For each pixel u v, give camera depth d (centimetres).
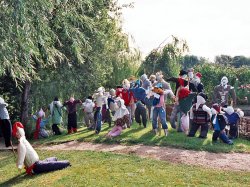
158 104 1217
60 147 1222
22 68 1049
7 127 1215
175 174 851
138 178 821
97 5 1830
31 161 917
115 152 1073
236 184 783
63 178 847
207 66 2411
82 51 1777
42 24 1060
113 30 2089
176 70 2302
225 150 1054
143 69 2342
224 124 1130
